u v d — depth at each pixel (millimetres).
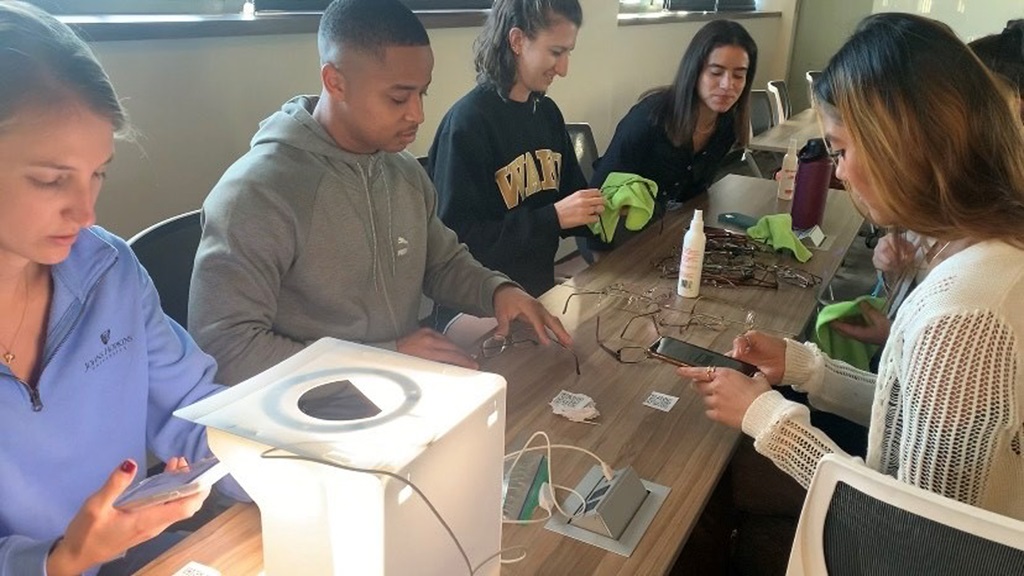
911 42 1014
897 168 1027
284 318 1503
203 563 911
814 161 2271
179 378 1186
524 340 1580
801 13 7020
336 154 1470
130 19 1881
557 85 3730
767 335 1502
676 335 1633
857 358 1783
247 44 2162
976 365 941
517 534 1005
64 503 1047
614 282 1919
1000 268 976
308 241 1447
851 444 1662
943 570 764
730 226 2410
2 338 983
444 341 1481
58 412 1021
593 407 1305
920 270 1644
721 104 2717
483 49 2186
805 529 854
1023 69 1581
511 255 2074
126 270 1118
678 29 5109
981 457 963
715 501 1701
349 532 722
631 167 2746
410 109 1451
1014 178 1011
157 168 1989
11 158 804
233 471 784
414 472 713
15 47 794
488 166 2152
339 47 1396
